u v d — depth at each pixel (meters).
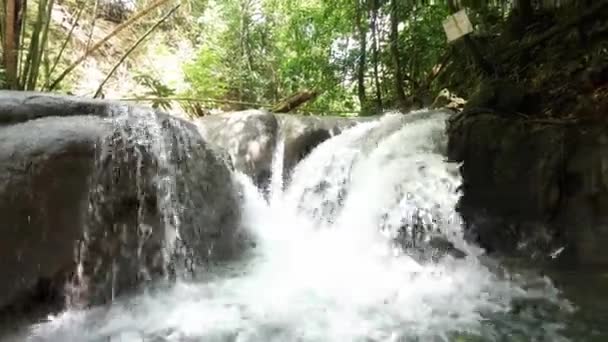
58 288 2.63
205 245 3.59
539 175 3.28
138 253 3.05
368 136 4.49
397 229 3.83
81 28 7.87
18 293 2.47
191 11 10.05
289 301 2.90
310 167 4.68
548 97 3.69
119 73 7.75
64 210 2.66
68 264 2.66
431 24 6.20
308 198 4.53
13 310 2.45
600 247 3.03
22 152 2.59
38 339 2.35
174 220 3.36
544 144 3.29
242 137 4.80
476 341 2.27
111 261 2.89
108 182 2.92
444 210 3.68
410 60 6.44
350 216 4.14
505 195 3.43
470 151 3.57
